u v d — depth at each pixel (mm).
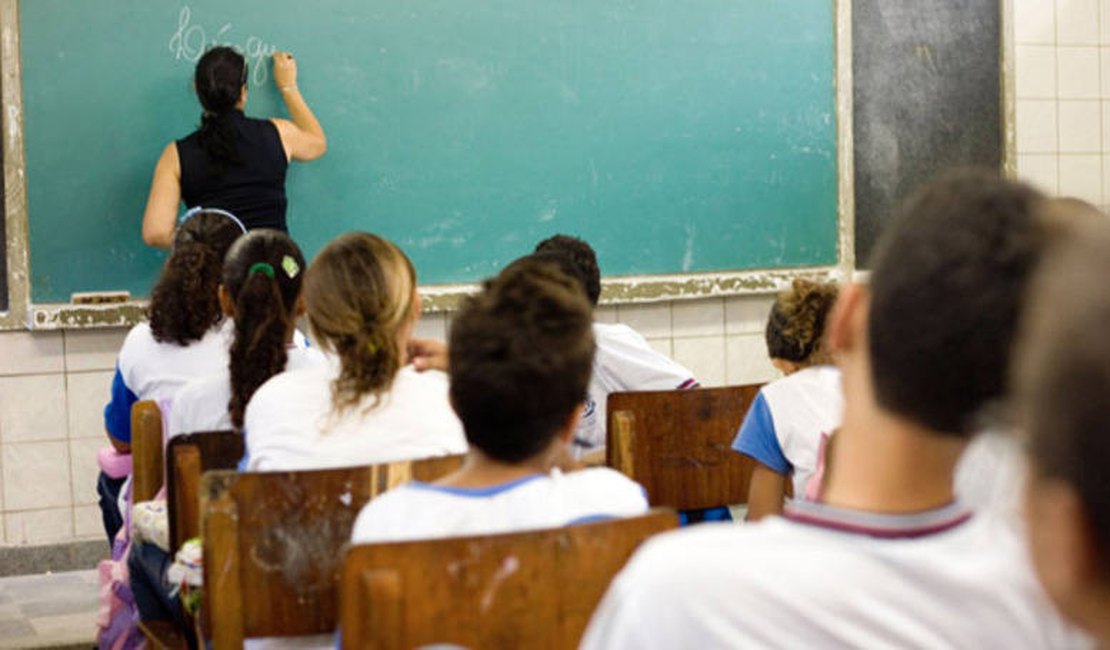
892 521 924
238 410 2541
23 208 4371
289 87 4586
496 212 4957
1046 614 906
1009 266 899
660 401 2762
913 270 918
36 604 4133
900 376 917
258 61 4602
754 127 5285
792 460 2572
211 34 4543
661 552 924
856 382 967
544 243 3350
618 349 3191
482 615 1469
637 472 2764
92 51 4414
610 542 1508
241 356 2562
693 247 5230
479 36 4883
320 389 2164
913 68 5473
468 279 4938
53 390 4469
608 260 5117
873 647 893
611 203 5105
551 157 5016
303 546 1859
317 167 4719
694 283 5195
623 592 930
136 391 3166
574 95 5027
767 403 2605
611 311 5145
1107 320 561
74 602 4148
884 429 938
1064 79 5637
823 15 5348
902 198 5496
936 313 903
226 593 1812
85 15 4402
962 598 901
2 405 4418
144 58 4469
